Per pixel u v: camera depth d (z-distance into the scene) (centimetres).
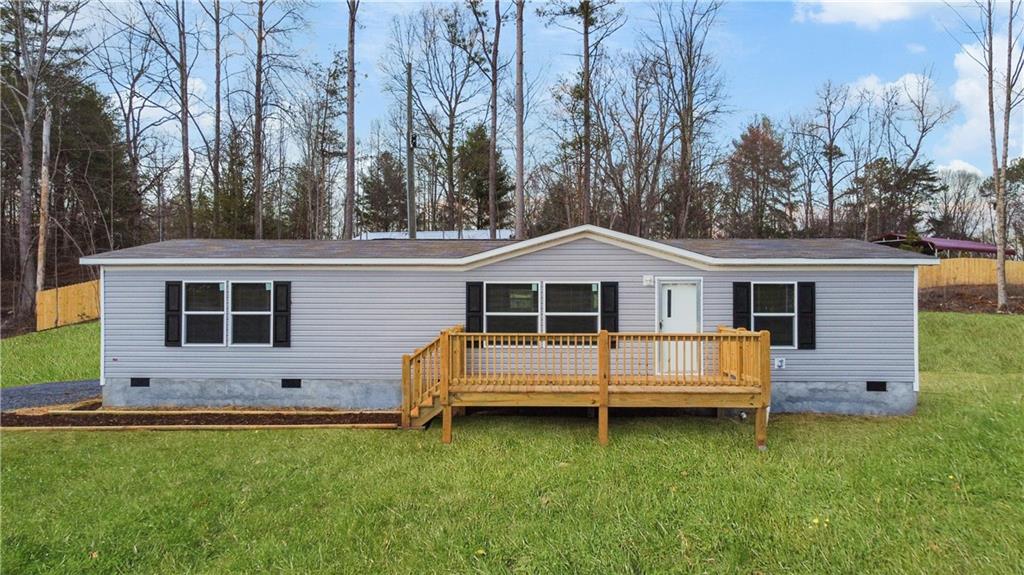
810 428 860
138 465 696
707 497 599
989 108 2184
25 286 2209
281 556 489
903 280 963
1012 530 513
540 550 498
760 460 713
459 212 3197
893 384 961
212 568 473
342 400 1016
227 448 766
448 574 465
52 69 2286
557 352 992
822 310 974
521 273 1002
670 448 767
